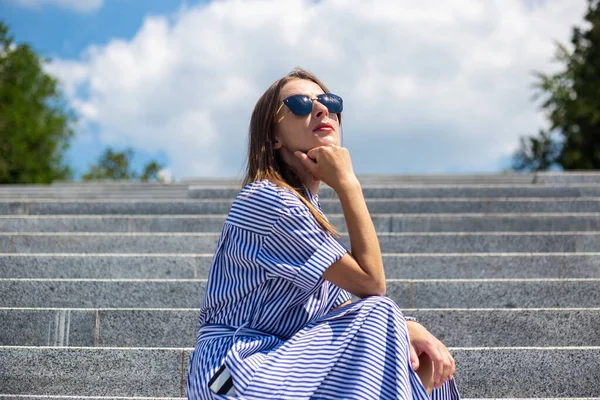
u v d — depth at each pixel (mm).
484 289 4133
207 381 2014
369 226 2172
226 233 2203
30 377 3260
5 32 33062
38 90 33062
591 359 3119
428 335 2191
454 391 2283
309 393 1954
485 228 6246
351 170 2254
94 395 3248
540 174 10672
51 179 31781
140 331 3738
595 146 26969
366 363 1998
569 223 6250
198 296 4168
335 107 2377
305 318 2166
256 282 2129
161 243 5523
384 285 2146
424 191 7891
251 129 2408
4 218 6355
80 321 3758
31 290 4184
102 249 5527
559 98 27438
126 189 11570
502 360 3143
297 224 2109
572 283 4109
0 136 30625
